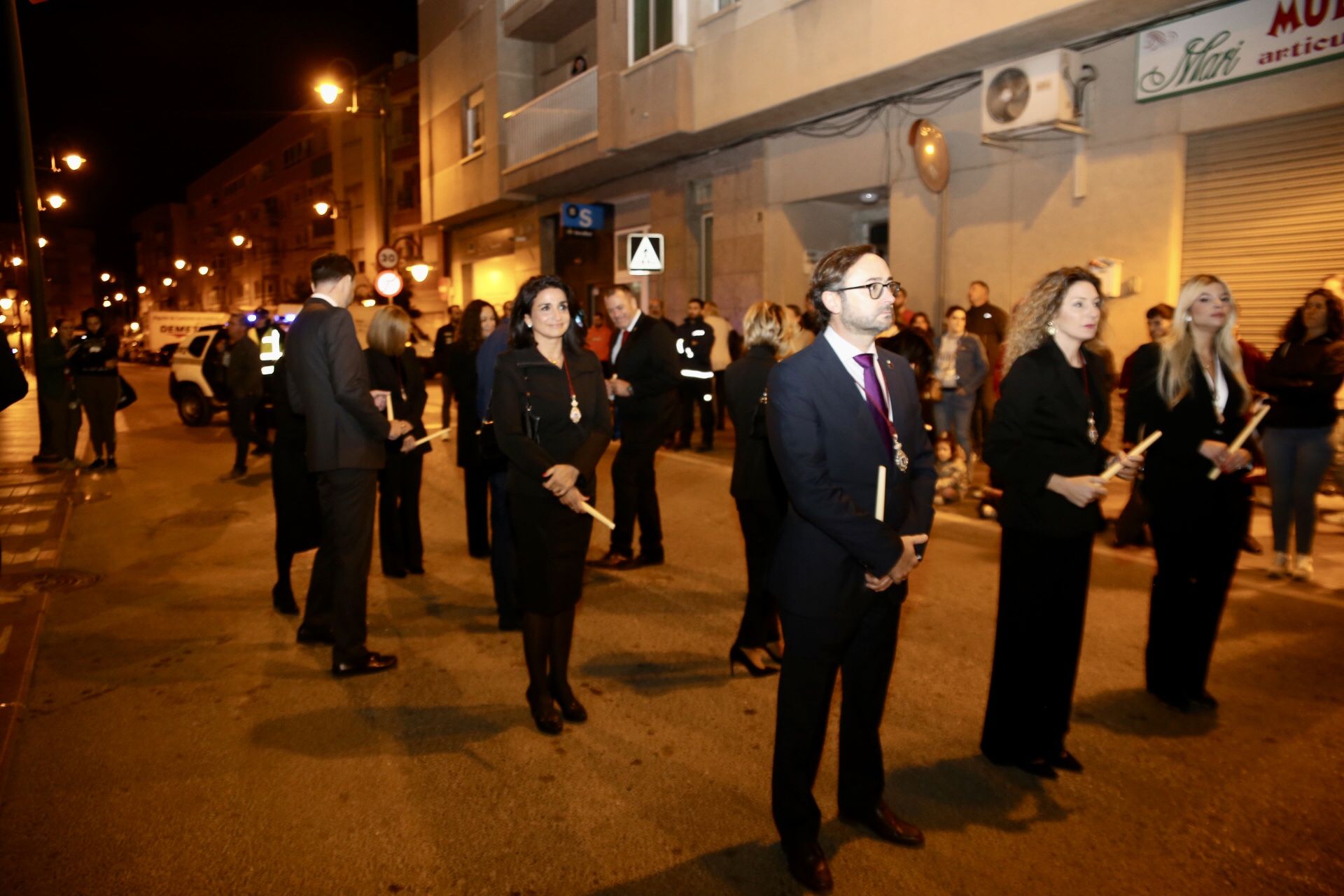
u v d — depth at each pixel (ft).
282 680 15.30
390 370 20.30
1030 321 11.64
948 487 28.45
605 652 16.53
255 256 189.57
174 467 37.99
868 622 10.05
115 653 16.51
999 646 12.13
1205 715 13.69
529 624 13.34
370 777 12.08
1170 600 13.75
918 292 39.32
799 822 9.82
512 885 9.83
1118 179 31.71
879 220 48.21
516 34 66.59
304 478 17.97
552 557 13.14
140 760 12.55
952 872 10.03
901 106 39.34
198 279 240.32
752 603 15.37
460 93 75.61
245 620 18.30
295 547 18.28
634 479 21.58
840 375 9.34
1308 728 13.26
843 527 8.93
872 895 9.65
